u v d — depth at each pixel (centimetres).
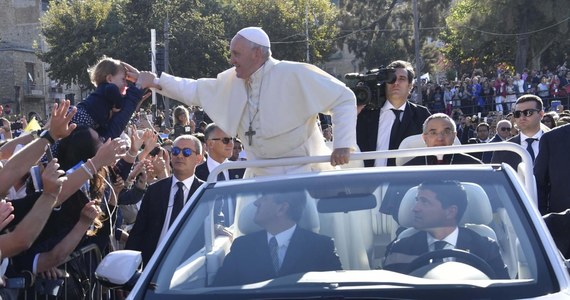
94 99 2533
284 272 1538
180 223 1673
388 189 1678
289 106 2212
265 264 1564
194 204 1720
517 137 3509
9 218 1839
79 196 2277
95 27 18862
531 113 3422
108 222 2553
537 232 1520
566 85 13875
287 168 2250
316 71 2200
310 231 1623
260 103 2236
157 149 3306
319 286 1463
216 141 3131
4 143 2808
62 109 2077
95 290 2516
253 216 1673
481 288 1409
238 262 1575
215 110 2342
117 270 1552
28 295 2227
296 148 2248
